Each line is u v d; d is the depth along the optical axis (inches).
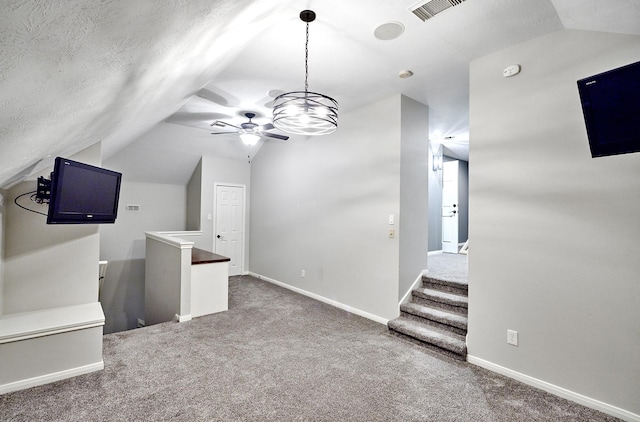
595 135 75.0
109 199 105.9
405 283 145.3
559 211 89.4
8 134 46.5
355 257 161.5
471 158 109.5
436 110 163.3
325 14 84.1
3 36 25.5
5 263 99.6
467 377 98.5
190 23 50.0
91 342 97.7
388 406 83.4
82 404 81.7
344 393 89.0
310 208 193.6
